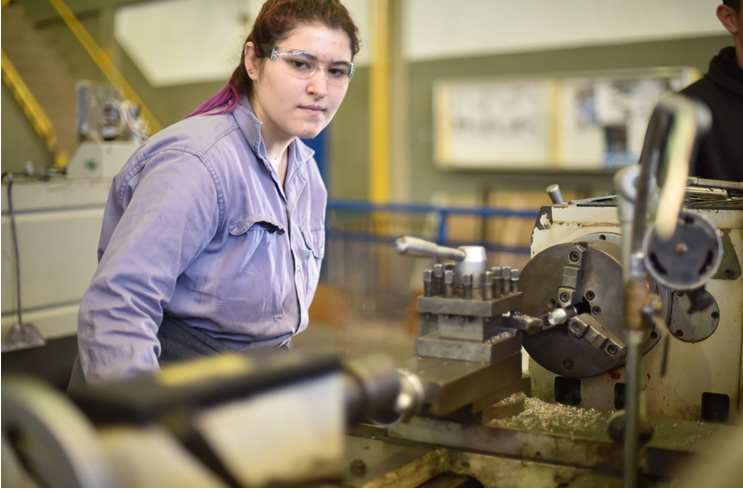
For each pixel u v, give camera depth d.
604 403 1.42
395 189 8.04
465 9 7.61
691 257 1.02
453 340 1.24
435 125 7.88
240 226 1.41
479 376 1.18
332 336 4.78
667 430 1.19
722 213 1.38
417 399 1.07
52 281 2.65
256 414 0.76
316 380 0.83
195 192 1.32
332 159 8.41
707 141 1.96
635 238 0.99
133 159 1.40
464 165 7.80
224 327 1.44
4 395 0.68
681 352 1.41
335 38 1.37
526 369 1.64
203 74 8.62
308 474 0.79
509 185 7.63
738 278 1.37
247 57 1.43
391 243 5.64
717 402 1.40
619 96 6.88
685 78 6.55
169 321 1.43
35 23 7.50
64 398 0.73
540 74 7.32
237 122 1.44
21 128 5.81
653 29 6.70
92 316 1.25
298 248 1.57
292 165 1.58
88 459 0.64
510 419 1.25
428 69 7.95
